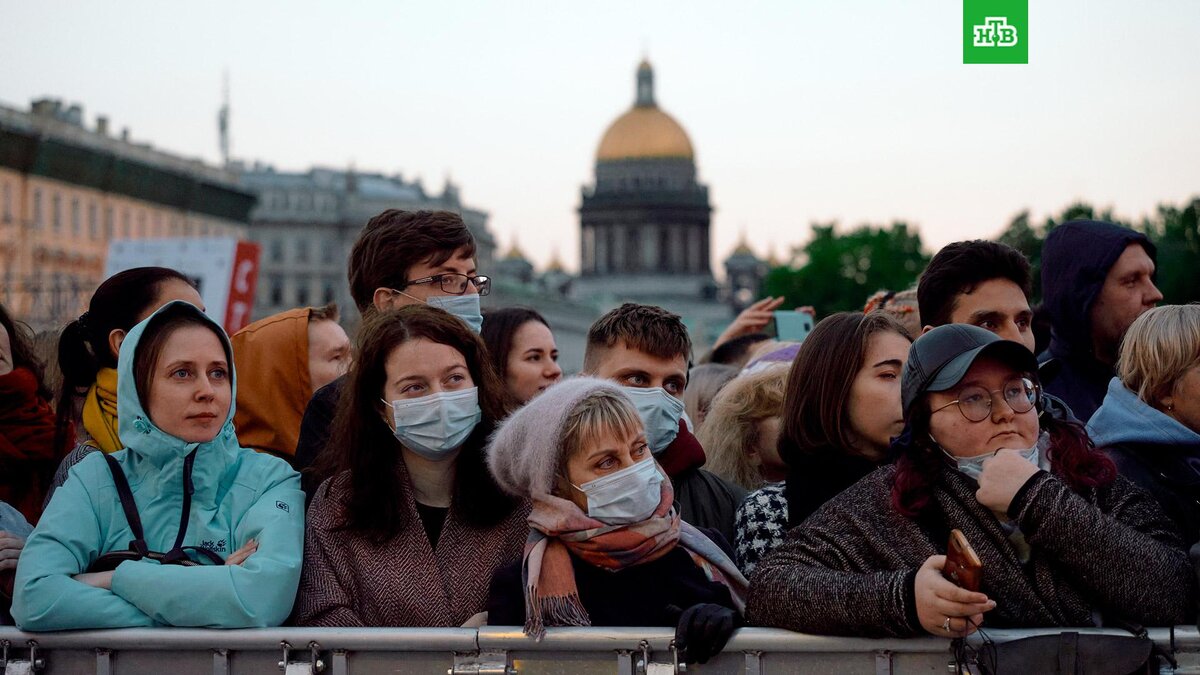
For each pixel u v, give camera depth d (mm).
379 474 5344
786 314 10727
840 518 4824
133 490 5336
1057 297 7270
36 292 50438
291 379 7453
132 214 98812
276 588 5020
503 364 7594
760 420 7016
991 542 4668
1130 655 4320
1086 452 4840
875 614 4375
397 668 4625
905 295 7934
